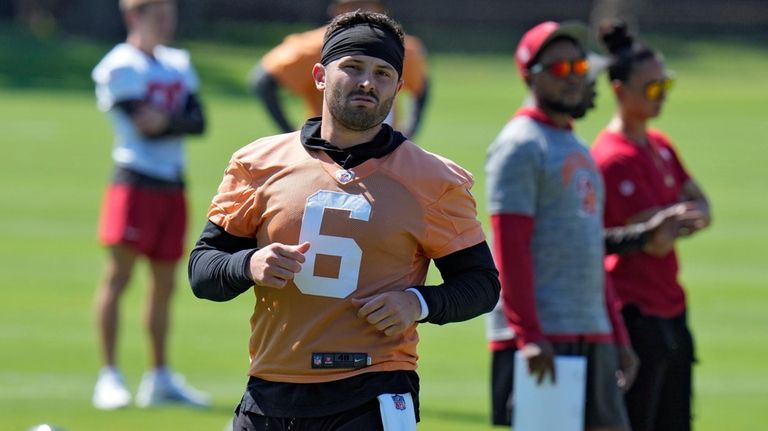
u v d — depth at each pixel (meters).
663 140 27.25
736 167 96.00
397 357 16.94
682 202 27.16
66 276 53.44
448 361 41.06
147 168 34.72
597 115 120.94
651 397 25.30
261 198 17.03
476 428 31.86
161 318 34.91
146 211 34.62
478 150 98.44
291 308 16.86
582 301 23.45
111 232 34.53
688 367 25.69
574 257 23.42
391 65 16.70
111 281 34.69
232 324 46.16
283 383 16.89
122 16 177.50
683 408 25.62
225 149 95.62
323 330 16.78
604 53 26.36
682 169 27.30
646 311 25.20
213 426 32.00
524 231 23.09
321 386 16.75
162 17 35.50
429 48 192.62
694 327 47.12
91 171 85.44
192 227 64.31
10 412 33.03
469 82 157.38
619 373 24.39
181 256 35.31
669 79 25.70
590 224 23.62
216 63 157.75
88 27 176.88
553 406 22.92
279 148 17.25
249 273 16.55
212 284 17.05
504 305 23.23
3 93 127.62
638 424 25.39
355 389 16.69
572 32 23.64
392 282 16.81
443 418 33.06
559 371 22.95
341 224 16.70
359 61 16.59
